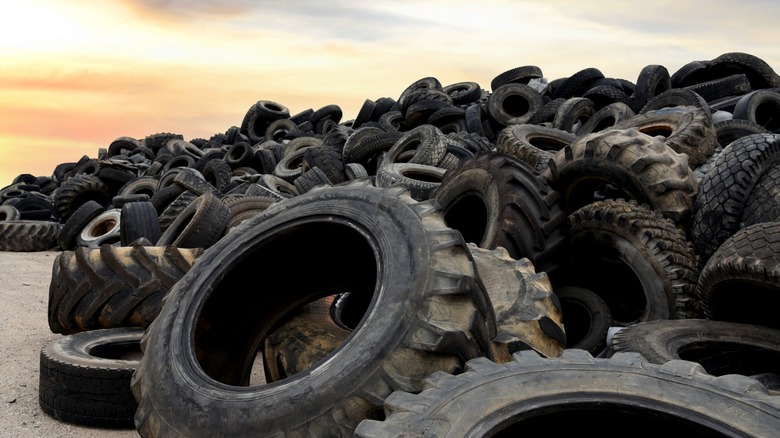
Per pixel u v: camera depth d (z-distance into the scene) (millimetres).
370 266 4090
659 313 5176
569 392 2533
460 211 6750
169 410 3094
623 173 5949
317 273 4266
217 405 2941
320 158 12750
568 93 17156
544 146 10031
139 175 21188
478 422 2314
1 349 5934
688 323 4520
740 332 4379
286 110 25328
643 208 5574
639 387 2547
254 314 4219
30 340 6289
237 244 4016
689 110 8234
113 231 12281
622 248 5426
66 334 5902
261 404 2834
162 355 3461
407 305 2990
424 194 8625
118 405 4316
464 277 3064
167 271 5621
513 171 5910
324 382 2809
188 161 19828
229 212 8398
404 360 2840
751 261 4137
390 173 9484
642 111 12672
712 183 5555
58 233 13906
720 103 14406
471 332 2998
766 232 4230
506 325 3662
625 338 4309
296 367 4172
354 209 3705
